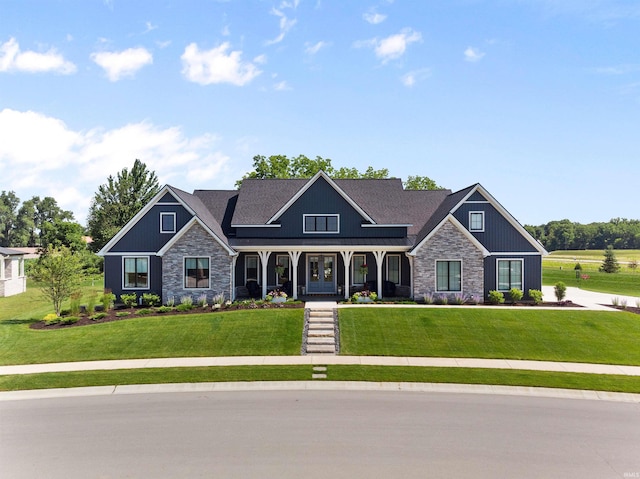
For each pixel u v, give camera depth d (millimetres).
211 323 22672
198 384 15422
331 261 31531
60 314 25922
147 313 25297
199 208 30750
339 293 30438
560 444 10961
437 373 16531
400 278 31062
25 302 35281
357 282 31656
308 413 12852
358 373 16500
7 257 41000
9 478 9359
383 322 22688
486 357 18516
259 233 30594
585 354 18891
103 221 53062
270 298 27109
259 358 18359
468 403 13781
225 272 28203
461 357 18516
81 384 15367
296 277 28938
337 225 30609
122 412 12969
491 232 29250
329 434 11430
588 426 12078
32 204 118438
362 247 28703
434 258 27953
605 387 15227
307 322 22766
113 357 18484
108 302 26688
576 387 15211
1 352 19141
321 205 30641
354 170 61094
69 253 27297
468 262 27953
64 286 25844
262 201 32562
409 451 10516
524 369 17062
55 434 11484
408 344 19969
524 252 29188
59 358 18375
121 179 54438
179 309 25625
